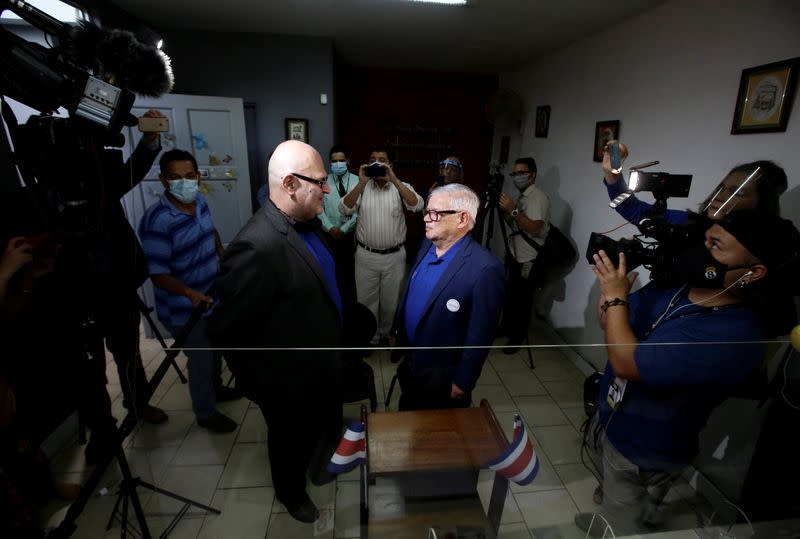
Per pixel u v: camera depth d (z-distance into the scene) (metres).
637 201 1.58
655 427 1.07
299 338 1.16
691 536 1.05
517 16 2.23
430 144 4.46
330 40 2.90
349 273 2.79
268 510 1.12
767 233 0.88
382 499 0.89
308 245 1.25
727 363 0.94
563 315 2.82
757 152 1.48
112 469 1.11
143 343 1.60
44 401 1.19
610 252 1.19
